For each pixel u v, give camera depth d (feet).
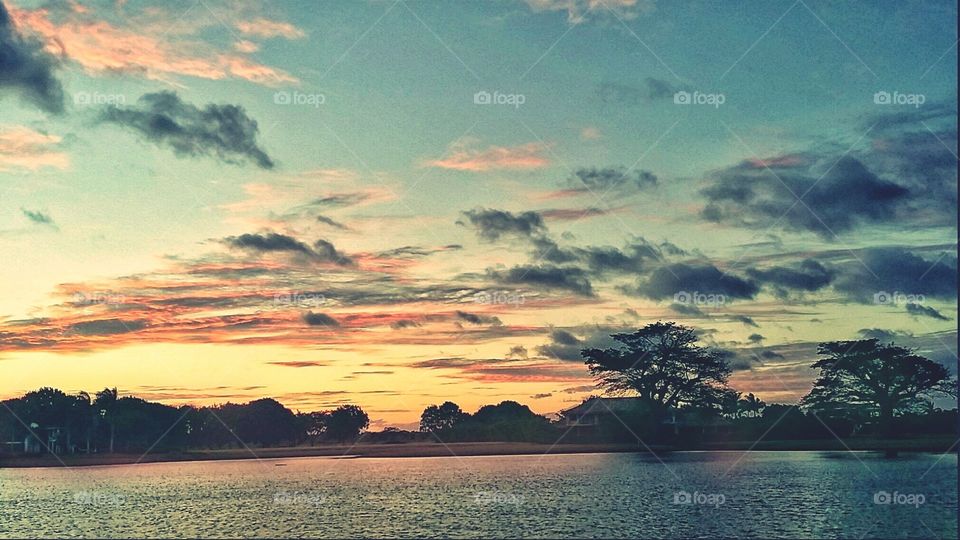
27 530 140.36
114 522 146.72
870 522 136.56
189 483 199.41
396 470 217.77
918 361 198.70
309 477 208.03
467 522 140.87
